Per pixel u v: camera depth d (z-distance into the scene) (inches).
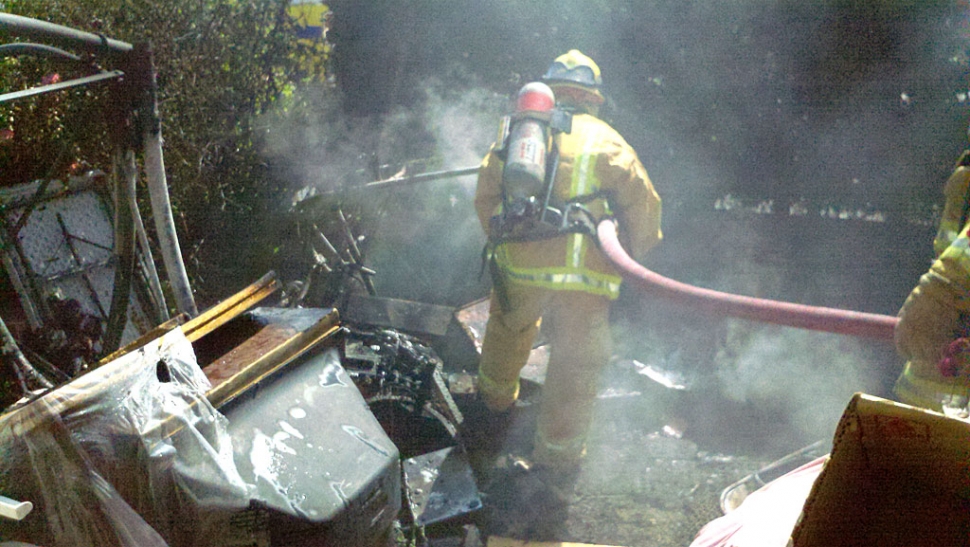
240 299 85.0
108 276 148.0
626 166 115.1
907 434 22.5
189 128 169.0
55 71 138.8
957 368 60.4
